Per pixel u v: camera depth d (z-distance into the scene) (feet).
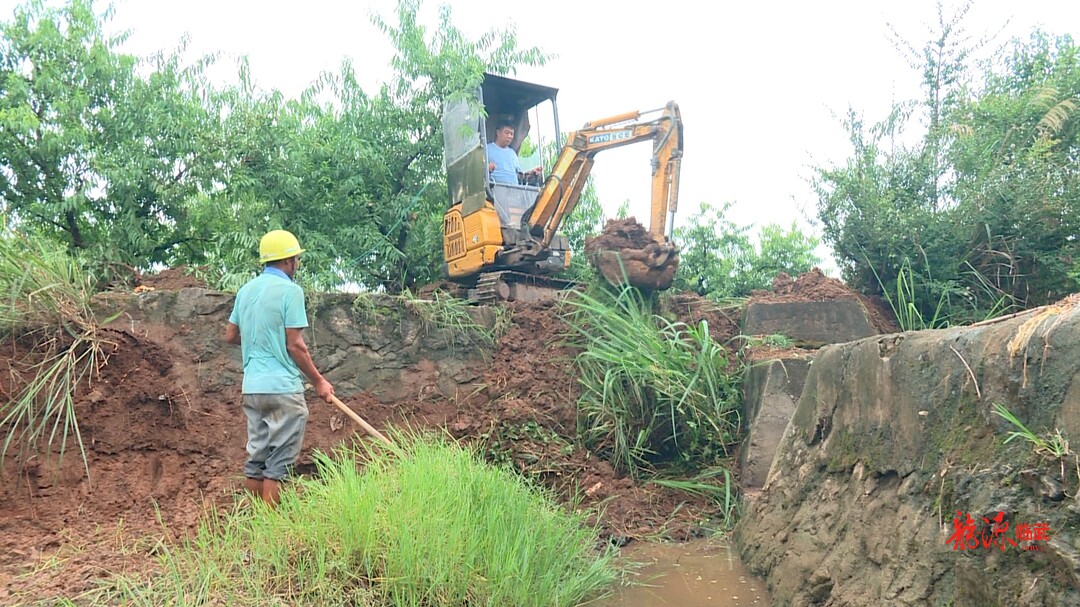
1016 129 28.35
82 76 40.06
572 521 18.22
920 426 12.78
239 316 17.62
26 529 17.48
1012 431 10.53
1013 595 9.87
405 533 13.76
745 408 23.53
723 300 28.50
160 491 19.47
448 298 26.21
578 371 24.90
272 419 17.07
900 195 28.04
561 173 29.91
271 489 16.76
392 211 39.06
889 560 12.67
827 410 16.72
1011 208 25.67
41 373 19.01
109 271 24.36
